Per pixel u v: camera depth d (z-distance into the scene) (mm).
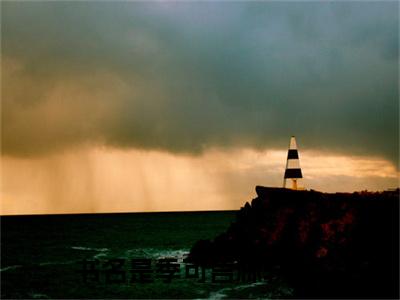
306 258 33625
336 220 33375
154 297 31312
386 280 28109
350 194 35344
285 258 37156
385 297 27547
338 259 30938
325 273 30688
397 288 27594
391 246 29250
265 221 42062
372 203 32156
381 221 30719
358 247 30672
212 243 45688
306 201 38281
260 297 30391
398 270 28062
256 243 40844
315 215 35875
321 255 32031
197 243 46469
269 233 40312
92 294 32750
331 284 29859
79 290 34125
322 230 33719
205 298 30609
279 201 42312
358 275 29141
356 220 32219
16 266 46594
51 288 35031
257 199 46531
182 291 32875
